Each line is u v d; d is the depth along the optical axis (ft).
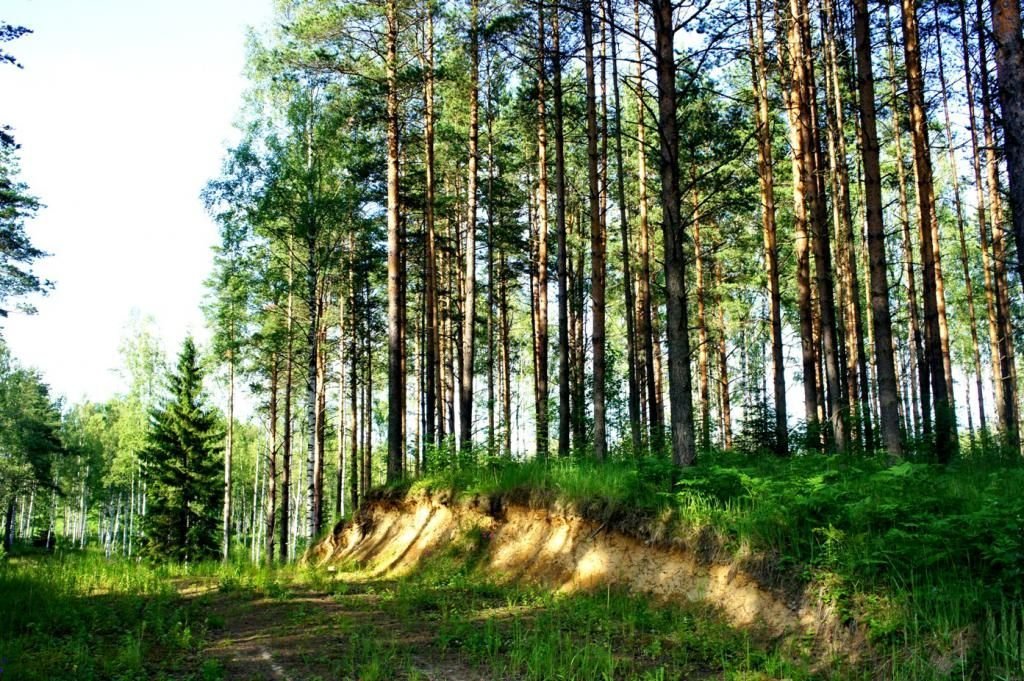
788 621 25.29
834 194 72.43
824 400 70.33
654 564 32.50
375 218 85.51
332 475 186.29
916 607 22.03
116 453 187.93
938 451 47.21
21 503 221.05
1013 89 27.35
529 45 61.11
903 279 103.30
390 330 62.34
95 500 211.41
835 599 24.11
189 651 26.03
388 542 53.01
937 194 102.17
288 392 95.91
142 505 196.13
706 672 23.35
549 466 45.88
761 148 61.98
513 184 94.43
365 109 67.41
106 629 28.96
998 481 30.99
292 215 75.92
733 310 101.71
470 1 64.85
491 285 90.12
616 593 32.78
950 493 28.43
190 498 117.91
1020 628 19.84
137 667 23.06
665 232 38.34
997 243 73.92
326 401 125.29
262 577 43.01
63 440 193.77
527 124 73.97
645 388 93.30
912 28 55.83
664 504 34.06
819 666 22.62
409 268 97.19
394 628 29.55
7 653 22.97
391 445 60.90
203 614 32.81
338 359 109.91
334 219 76.38
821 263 55.77
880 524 26.11
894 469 27.20
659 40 38.70
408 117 72.90
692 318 107.34
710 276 104.17
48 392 195.72
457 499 48.65
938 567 23.40
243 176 75.41
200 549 115.55
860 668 21.81
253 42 81.20
